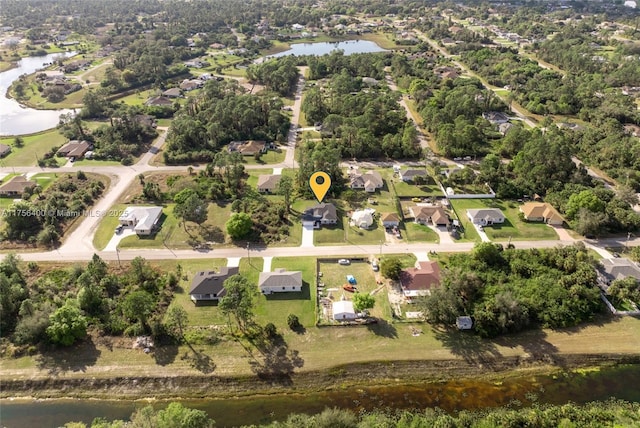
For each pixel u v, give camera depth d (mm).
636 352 89188
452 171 153000
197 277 104125
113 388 83500
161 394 82688
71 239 123812
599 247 118625
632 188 142875
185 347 90500
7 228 126438
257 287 104562
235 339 92125
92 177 158250
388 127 193125
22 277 107625
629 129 186625
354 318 96938
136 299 90500
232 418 78500
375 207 138375
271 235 124688
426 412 77188
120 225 128875
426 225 129625
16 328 91375
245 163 169125
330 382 84562
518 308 92500
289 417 75625
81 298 96312
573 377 84938
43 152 178000
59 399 82000
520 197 142250
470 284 100125
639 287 101812
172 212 136000
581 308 96188
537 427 72750
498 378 85000
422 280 102938
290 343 91500
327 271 111625
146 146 184750
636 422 72812
